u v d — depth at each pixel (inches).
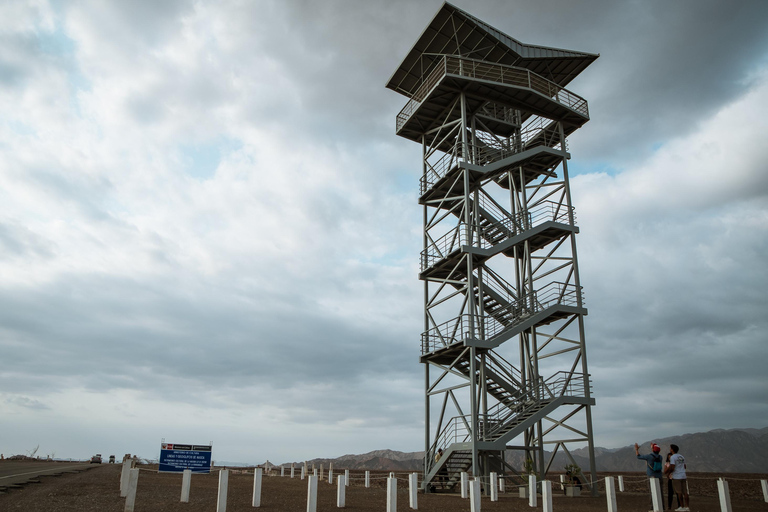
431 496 1000.2
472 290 1176.8
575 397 1183.6
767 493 919.0
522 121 1505.9
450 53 1403.8
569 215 1334.9
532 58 1400.1
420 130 1485.0
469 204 1238.9
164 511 586.6
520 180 1460.4
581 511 765.9
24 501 664.4
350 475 1664.6
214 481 1182.3
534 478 764.6
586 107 1454.2
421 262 1385.3
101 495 744.3
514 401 1252.5
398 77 1485.0
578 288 1272.1
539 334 1333.7
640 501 961.5
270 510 621.9
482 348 1162.0
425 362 1312.7
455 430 1186.6
